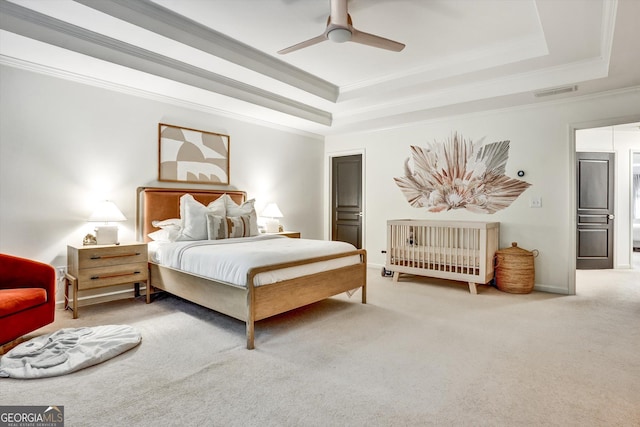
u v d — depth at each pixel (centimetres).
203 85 361
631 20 224
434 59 361
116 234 336
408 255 449
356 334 268
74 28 268
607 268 560
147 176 387
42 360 211
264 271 249
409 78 396
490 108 428
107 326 271
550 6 234
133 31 268
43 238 316
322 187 626
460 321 299
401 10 267
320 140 619
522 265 391
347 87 448
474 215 458
